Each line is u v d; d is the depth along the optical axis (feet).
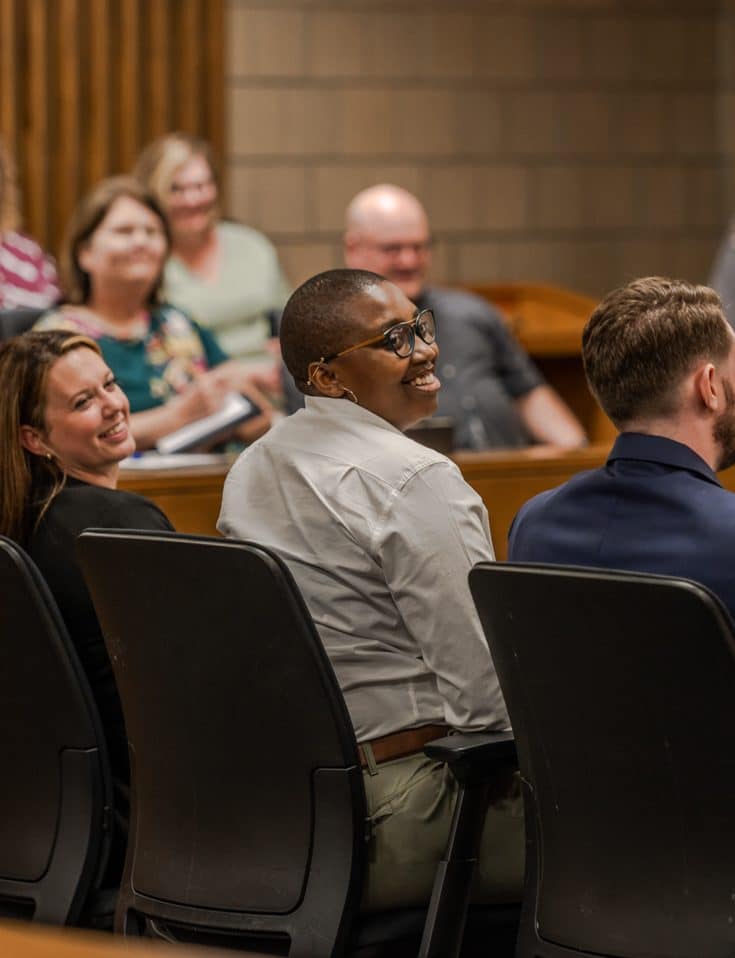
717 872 16.94
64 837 21.63
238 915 20.03
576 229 65.46
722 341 19.56
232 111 60.64
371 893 20.21
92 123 58.39
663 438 19.43
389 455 21.18
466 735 20.12
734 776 16.58
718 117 66.90
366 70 62.08
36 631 21.09
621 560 19.06
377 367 21.95
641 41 65.57
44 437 23.54
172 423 38.04
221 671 19.57
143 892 20.93
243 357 51.24
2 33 56.49
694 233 67.05
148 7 58.80
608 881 17.83
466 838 19.77
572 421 47.42
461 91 63.41
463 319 46.09
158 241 40.42
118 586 20.06
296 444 21.81
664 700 16.76
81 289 40.60
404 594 20.70
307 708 19.30
